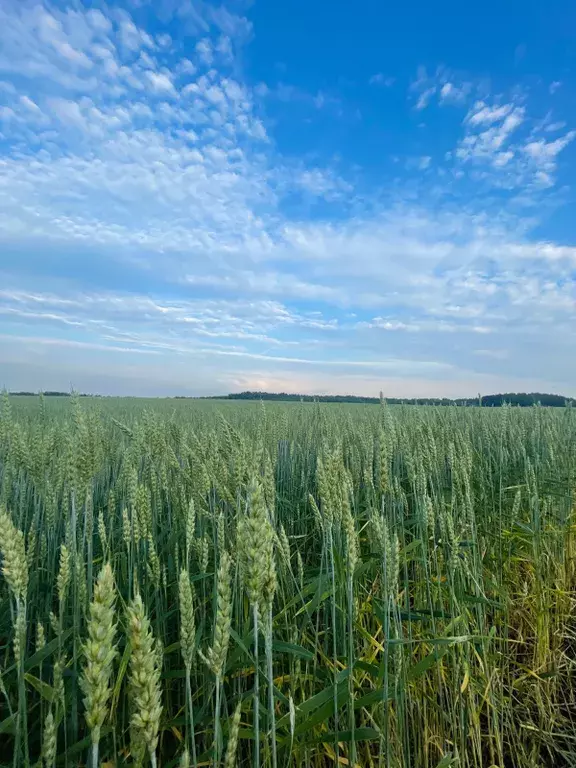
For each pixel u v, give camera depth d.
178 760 2.32
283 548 3.12
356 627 3.11
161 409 14.17
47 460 3.97
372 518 3.62
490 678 3.24
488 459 6.30
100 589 1.22
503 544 4.95
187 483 3.83
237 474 3.15
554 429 7.21
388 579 2.32
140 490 3.08
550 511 5.61
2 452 4.89
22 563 1.82
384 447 3.35
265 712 2.22
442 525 3.42
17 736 1.80
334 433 6.33
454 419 7.78
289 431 7.88
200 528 3.69
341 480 3.23
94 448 2.85
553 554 5.31
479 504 5.45
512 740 3.22
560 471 6.14
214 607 2.84
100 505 5.19
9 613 3.32
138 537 3.00
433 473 4.54
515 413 8.70
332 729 2.78
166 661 3.07
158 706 1.26
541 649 3.91
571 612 4.87
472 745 2.94
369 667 2.57
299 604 3.45
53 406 14.21
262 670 2.54
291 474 6.29
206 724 2.58
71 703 2.49
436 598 3.79
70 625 3.06
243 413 11.62
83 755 2.53
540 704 3.39
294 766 2.62
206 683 2.71
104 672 1.19
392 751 2.70
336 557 3.20
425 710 2.97
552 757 3.15
